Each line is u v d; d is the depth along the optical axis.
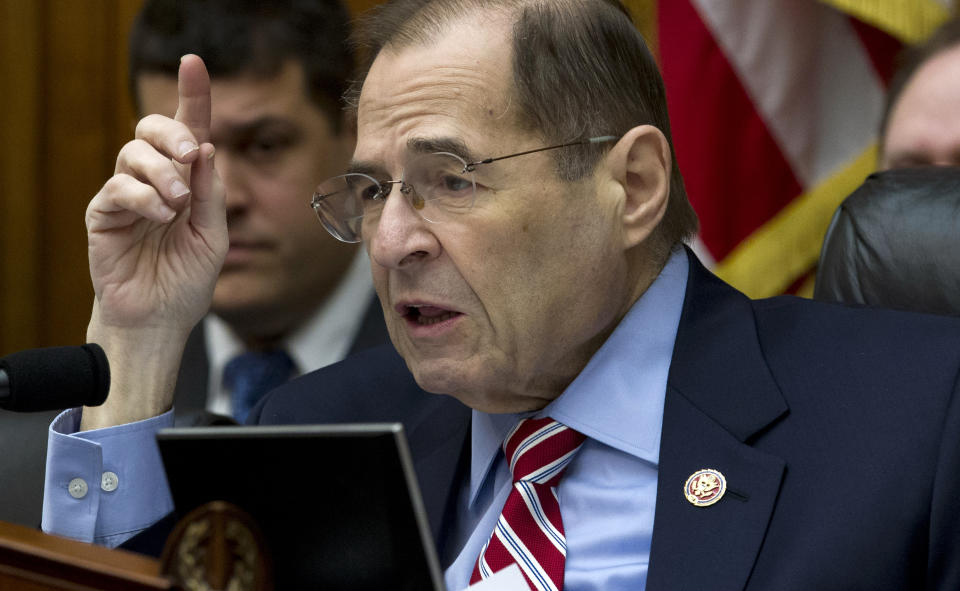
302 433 2.75
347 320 7.22
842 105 8.77
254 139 6.84
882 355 3.78
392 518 2.76
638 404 3.89
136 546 4.41
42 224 10.02
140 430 4.50
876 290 4.36
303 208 6.96
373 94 3.90
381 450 2.72
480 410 4.08
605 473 3.85
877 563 3.31
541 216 3.74
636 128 3.91
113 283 4.56
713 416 3.76
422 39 3.86
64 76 9.93
